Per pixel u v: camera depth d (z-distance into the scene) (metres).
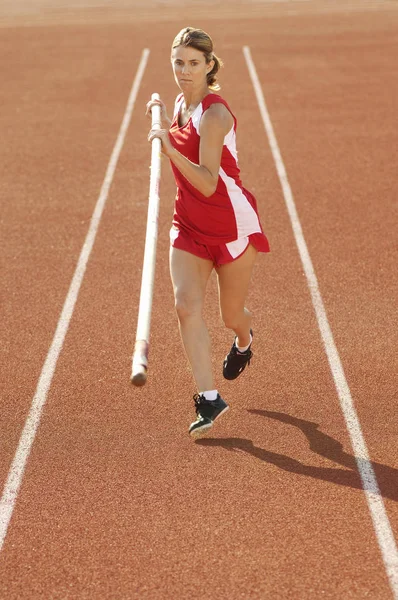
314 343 21.16
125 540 13.86
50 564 13.37
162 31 77.88
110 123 45.72
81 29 81.19
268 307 23.39
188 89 15.69
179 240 16.42
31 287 25.22
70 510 14.73
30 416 18.05
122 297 24.30
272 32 76.25
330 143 41.19
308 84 54.75
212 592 12.59
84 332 22.16
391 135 42.28
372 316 22.64
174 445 16.72
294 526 14.09
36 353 21.05
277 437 16.94
